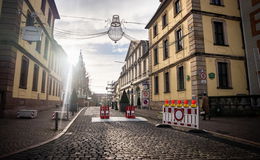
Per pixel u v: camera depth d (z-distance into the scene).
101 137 5.75
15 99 11.18
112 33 9.02
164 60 17.94
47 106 19.33
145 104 13.49
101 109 11.89
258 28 12.80
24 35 10.78
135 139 5.47
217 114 11.52
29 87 13.63
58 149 4.28
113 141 5.19
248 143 4.89
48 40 19.05
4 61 10.33
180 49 14.73
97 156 3.77
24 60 12.53
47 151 4.10
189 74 13.41
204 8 13.53
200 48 12.81
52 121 9.38
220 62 13.27
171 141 5.23
